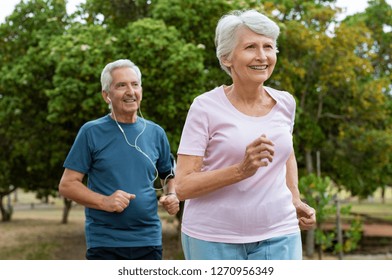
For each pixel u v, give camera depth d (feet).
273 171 9.77
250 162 8.78
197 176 9.26
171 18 52.06
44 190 88.22
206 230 9.70
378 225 94.79
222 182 9.02
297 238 9.98
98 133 13.62
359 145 67.51
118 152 13.53
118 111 13.78
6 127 58.34
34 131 57.31
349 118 69.67
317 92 67.92
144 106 48.06
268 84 59.52
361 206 157.38
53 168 62.34
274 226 9.75
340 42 63.16
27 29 61.26
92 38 49.49
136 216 13.34
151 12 54.54
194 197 9.41
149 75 47.24
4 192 86.79
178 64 46.44
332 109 70.79
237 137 9.47
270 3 58.13
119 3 60.29
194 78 47.75
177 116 49.47
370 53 69.21
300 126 64.64
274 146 9.66
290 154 10.72
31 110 56.13
